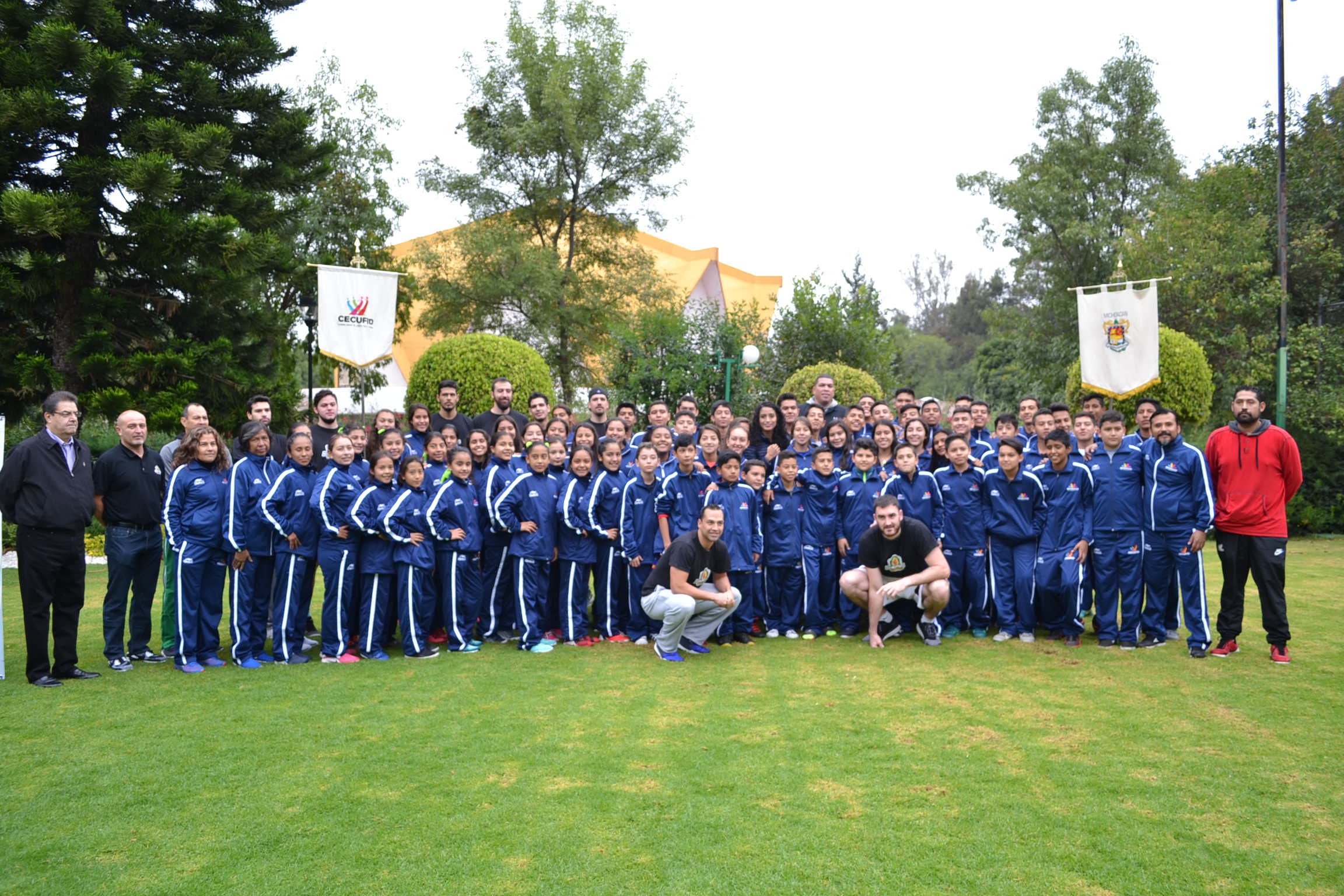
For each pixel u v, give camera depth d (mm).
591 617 7609
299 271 13164
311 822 3488
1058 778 3936
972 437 8234
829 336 15867
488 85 22141
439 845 3289
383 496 6250
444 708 5004
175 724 4695
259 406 6520
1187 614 6285
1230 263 15234
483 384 10742
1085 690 5363
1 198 9969
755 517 6895
